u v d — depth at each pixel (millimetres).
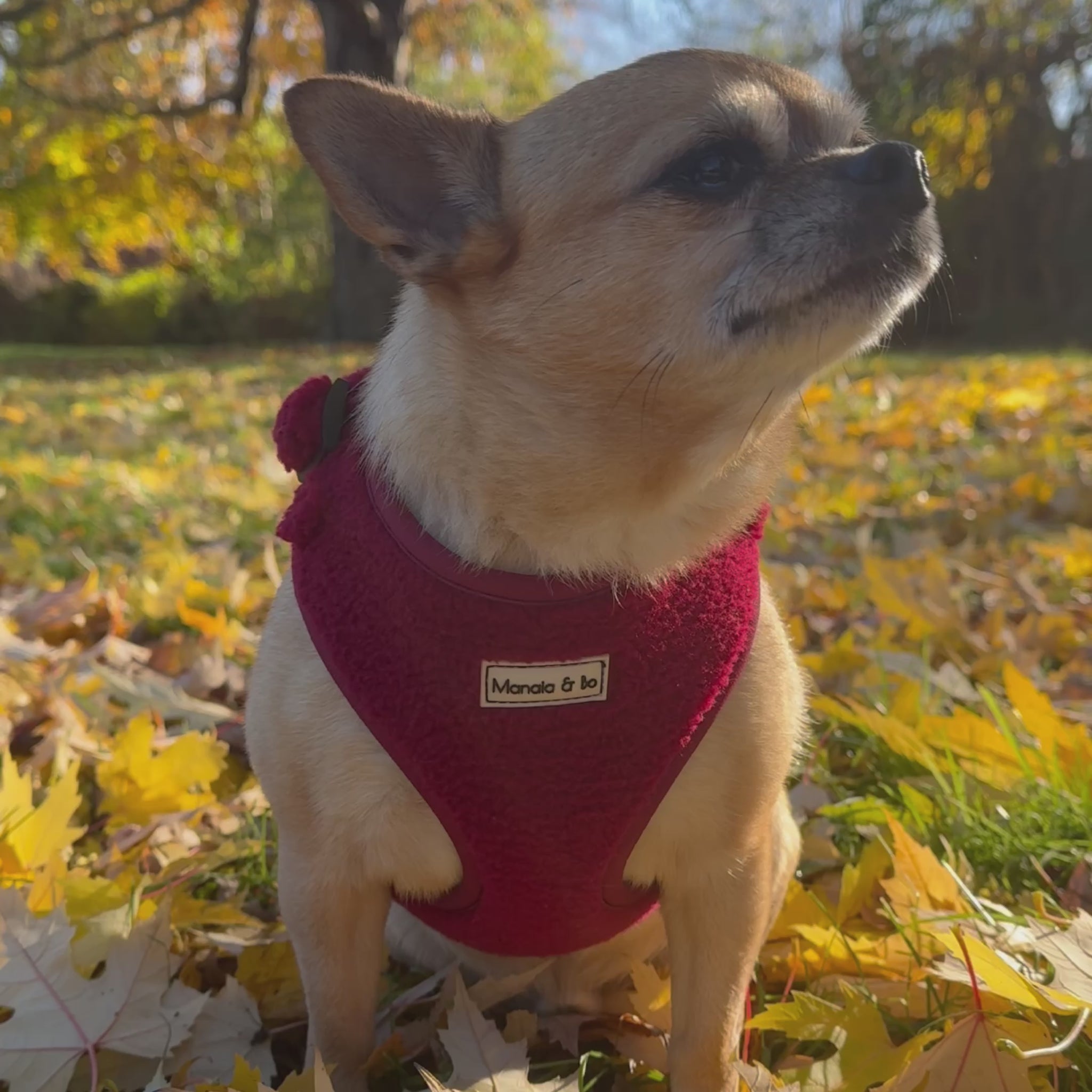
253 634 747
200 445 1558
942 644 687
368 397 374
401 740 322
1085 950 352
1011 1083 307
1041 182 4062
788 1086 325
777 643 362
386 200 372
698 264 348
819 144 380
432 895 364
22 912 369
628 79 367
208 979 416
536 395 342
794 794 522
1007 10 4016
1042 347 3654
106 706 590
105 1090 341
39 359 3703
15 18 3182
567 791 326
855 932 434
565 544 331
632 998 397
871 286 352
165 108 3803
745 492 363
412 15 3455
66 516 1054
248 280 5441
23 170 4238
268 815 512
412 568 325
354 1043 365
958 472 1178
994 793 501
